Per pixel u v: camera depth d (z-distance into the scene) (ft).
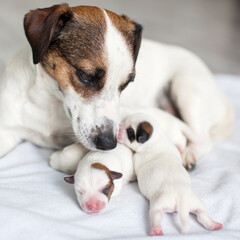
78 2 7.00
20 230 1.89
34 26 2.23
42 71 2.36
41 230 1.89
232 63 5.38
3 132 2.58
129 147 2.34
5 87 2.58
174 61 3.04
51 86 2.35
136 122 2.34
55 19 2.20
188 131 2.68
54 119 2.53
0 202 2.03
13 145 2.62
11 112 2.55
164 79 3.00
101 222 2.01
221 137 3.06
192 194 2.06
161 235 1.93
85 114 2.22
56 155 2.39
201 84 2.91
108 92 2.23
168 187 2.06
